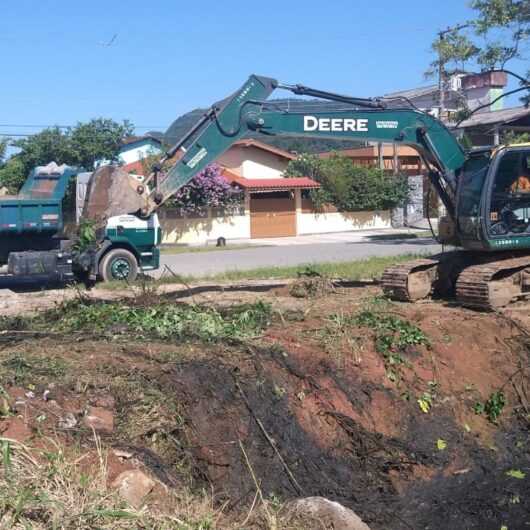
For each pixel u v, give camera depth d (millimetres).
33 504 5211
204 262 25312
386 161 49125
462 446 9383
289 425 8266
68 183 18875
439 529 7680
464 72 31031
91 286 18109
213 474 7145
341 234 41156
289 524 6090
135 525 5312
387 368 9852
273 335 10062
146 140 40469
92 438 6504
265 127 12539
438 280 13781
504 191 12969
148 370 7938
